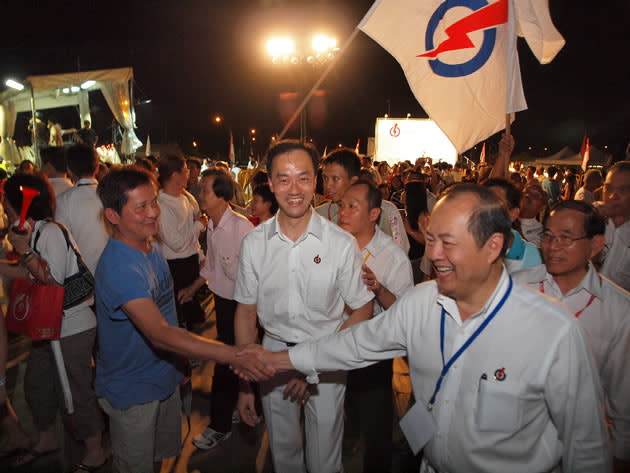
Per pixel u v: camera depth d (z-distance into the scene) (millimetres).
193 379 4059
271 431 2256
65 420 3252
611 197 2705
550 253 1802
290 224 2041
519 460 1336
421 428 1483
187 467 2881
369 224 2576
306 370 1821
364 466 2559
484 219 1229
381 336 1619
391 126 18531
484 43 2959
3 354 2236
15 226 2424
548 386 1281
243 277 2164
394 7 2988
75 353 2713
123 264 1920
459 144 3082
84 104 10375
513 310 1317
